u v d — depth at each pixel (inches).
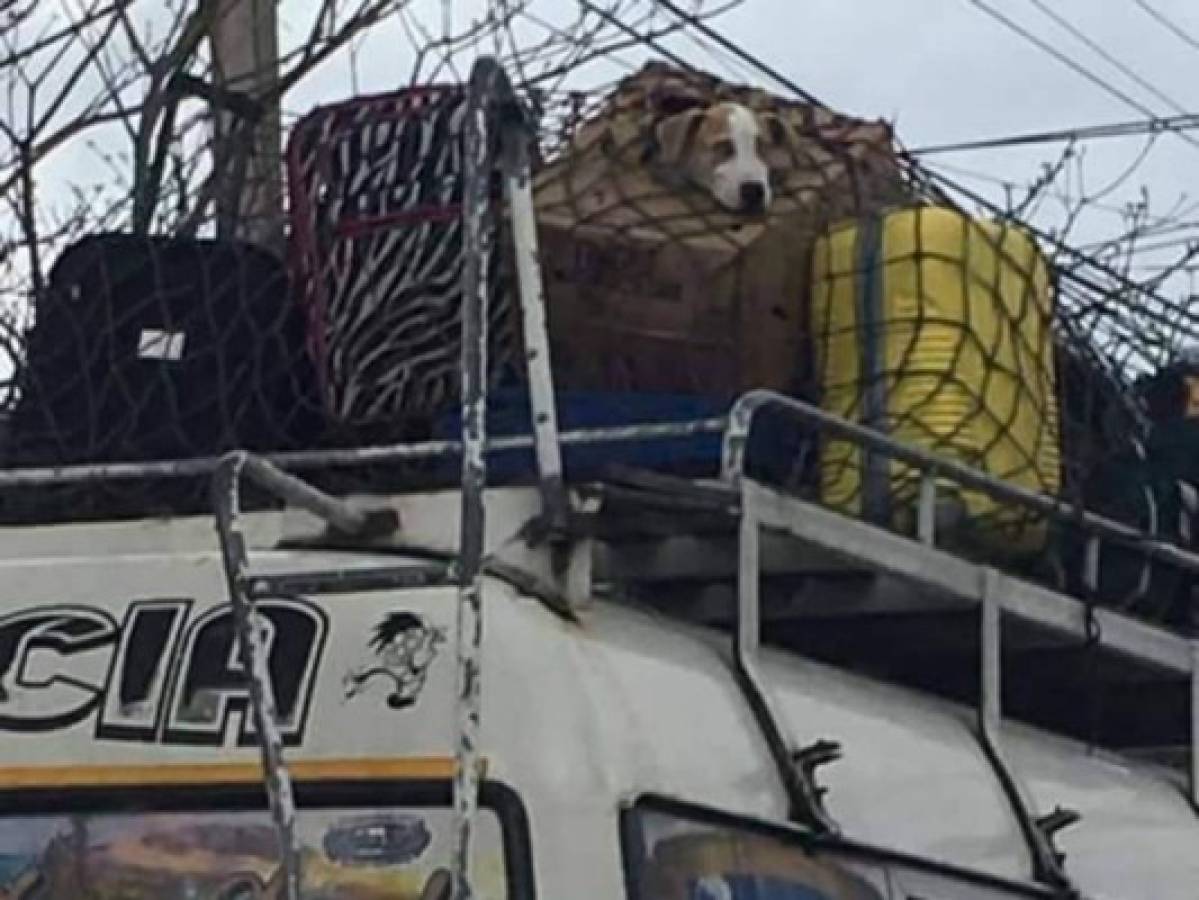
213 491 160.2
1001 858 195.2
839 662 204.8
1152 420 260.1
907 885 182.4
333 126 214.1
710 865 162.6
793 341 210.1
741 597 175.8
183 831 161.8
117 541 185.3
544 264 204.4
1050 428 219.9
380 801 157.3
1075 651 216.8
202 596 165.9
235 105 326.3
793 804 171.5
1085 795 213.3
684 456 197.3
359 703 159.0
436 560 168.6
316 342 213.6
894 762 186.1
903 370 207.2
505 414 195.8
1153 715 236.7
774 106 220.5
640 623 171.9
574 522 167.3
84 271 219.3
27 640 167.6
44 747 165.5
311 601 161.5
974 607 201.0
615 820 156.3
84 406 217.6
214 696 163.2
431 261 207.0
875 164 222.7
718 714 169.8
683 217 208.1
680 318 206.1
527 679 157.9
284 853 141.8
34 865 163.9
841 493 202.4
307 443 215.3
